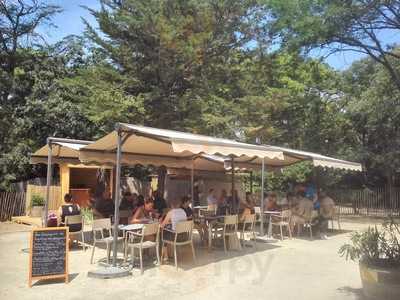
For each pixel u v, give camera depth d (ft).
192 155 48.44
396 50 36.76
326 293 25.95
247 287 27.35
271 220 48.21
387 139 91.30
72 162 48.80
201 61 76.95
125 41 76.69
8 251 40.04
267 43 78.79
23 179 84.17
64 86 82.43
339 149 97.71
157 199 49.01
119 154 32.40
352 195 89.86
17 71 85.30
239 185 85.25
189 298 25.08
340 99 96.73
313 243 45.09
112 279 29.30
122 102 69.41
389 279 23.02
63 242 28.58
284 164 59.98
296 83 91.15
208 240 40.14
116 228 31.42
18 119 79.97
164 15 74.95
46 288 27.14
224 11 79.36
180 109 75.87
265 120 79.61
